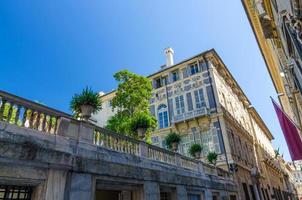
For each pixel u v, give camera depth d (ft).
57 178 22.84
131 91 66.44
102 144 29.91
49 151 22.84
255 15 49.37
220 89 90.84
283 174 185.78
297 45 20.66
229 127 85.30
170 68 100.53
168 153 43.04
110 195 45.16
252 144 119.55
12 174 19.62
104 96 118.83
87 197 24.98
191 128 85.30
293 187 228.02
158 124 94.02
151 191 34.24
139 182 32.81
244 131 107.76
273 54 56.85
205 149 79.10
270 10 37.76
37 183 21.40
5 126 20.21
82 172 25.36
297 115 50.57
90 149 27.30
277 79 72.95
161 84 102.37
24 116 22.45
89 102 29.40
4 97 21.01
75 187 24.08
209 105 84.53
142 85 68.39
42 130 23.72
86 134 27.78
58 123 25.32
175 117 88.74
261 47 61.98
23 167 20.56
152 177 35.47
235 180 70.08
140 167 33.88
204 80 89.56
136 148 35.58
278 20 30.19
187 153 81.56
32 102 23.13
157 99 99.66
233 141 84.33
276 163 169.99
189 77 94.12
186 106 89.86
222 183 59.72
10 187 20.62
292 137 32.96
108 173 28.25
